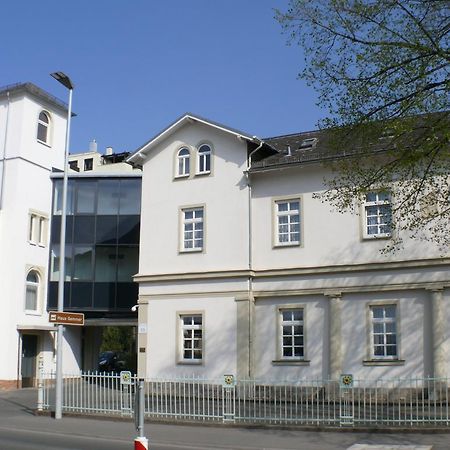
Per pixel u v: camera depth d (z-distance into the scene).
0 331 31.50
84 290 34.03
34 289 33.59
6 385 31.02
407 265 22.70
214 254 26.00
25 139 33.28
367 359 23.03
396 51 14.73
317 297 24.22
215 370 25.09
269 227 25.38
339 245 24.05
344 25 15.08
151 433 16.33
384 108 15.15
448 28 14.52
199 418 18.23
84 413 19.36
